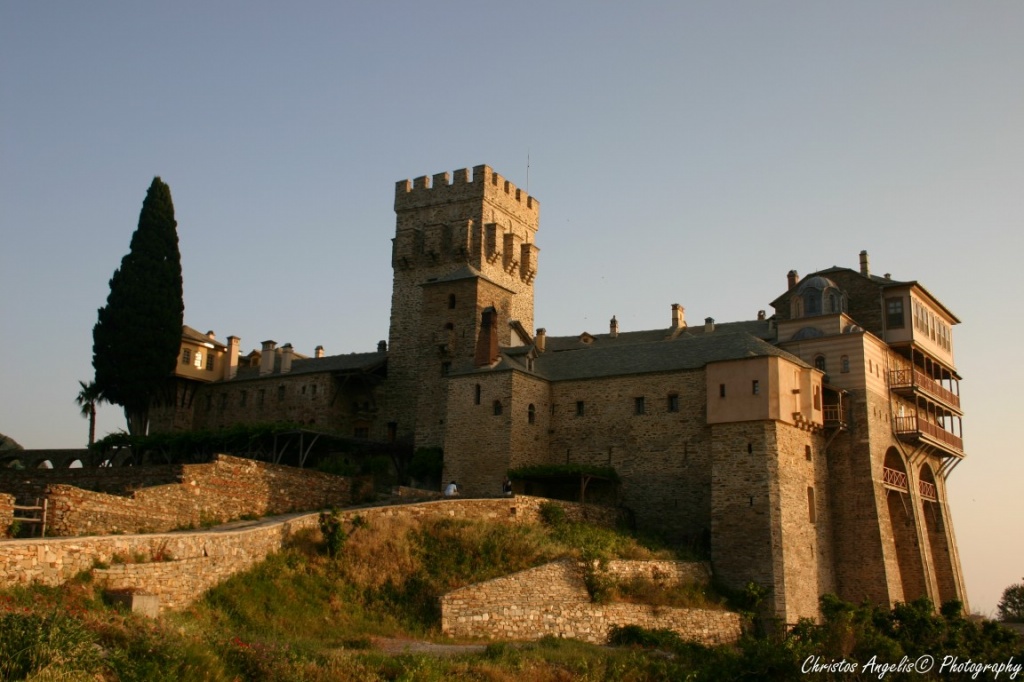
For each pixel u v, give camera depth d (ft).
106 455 257.34
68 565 107.24
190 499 159.84
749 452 191.52
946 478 245.04
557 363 229.66
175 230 277.03
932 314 240.32
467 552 159.12
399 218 292.40
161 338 267.80
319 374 273.33
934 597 214.07
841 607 152.35
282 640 116.88
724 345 208.33
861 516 203.62
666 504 203.51
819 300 221.87
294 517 163.73
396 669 107.45
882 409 214.90
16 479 173.68
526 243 295.89
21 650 77.61
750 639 137.49
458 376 220.23
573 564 161.17
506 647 128.36
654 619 163.73
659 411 209.36
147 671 84.23
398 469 243.60
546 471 204.85
